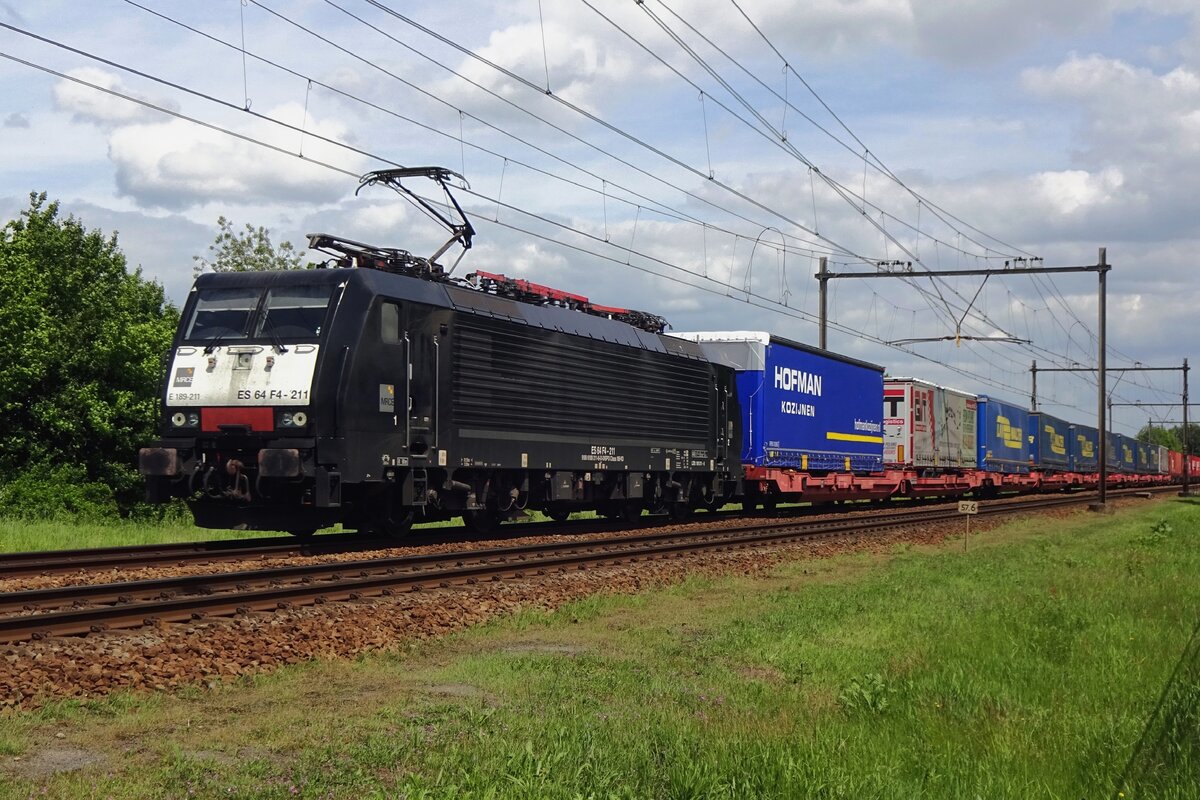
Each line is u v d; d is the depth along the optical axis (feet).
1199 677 30.83
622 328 78.74
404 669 31.35
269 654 30.91
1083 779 21.59
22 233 97.60
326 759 22.04
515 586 46.14
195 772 20.79
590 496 75.51
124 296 101.14
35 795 18.97
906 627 40.45
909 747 23.58
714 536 74.38
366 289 54.19
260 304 54.60
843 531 83.51
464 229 64.80
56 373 94.79
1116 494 201.87
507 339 64.64
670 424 83.05
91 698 25.71
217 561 49.85
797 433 102.78
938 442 136.26
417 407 57.06
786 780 20.15
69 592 36.68
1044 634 37.37
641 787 20.44
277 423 51.96
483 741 23.30
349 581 41.96
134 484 96.02
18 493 87.15
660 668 32.73
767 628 39.93
